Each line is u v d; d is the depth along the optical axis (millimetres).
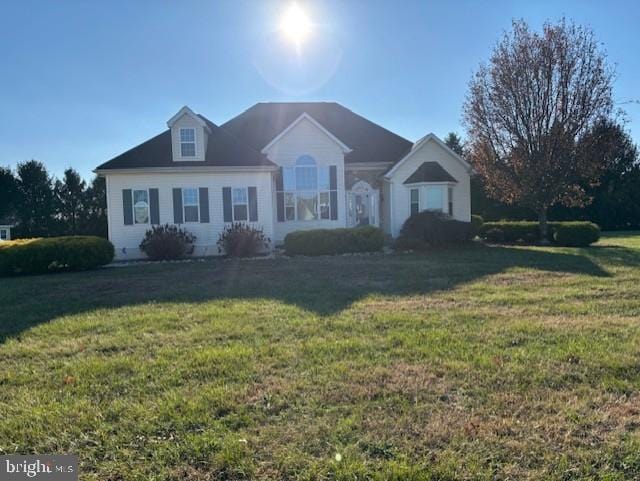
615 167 37625
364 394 4348
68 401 4352
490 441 3486
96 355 5730
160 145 20656
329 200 22125
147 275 13578
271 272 13438
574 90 21109
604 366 4922
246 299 9094
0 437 3715
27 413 4105
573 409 3967
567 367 4926
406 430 3674
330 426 3748
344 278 11734
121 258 19609
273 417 3932
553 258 15047
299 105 27672
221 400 4266
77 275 14312
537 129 21641
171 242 18859
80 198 40375
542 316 7219
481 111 22688
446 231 20125
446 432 3623
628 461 3205
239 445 3480
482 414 3918
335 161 22156
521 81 21625
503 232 23516
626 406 4016
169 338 6391
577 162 21172
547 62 21219
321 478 3094
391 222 23172
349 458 3295
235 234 19203
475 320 7016
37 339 6523
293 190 22047
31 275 15109
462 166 23625
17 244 15453
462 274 11875
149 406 4188
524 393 4312
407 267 13578
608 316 7121
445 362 5145
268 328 6754
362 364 5133
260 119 26344
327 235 18641
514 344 5785
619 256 15195
